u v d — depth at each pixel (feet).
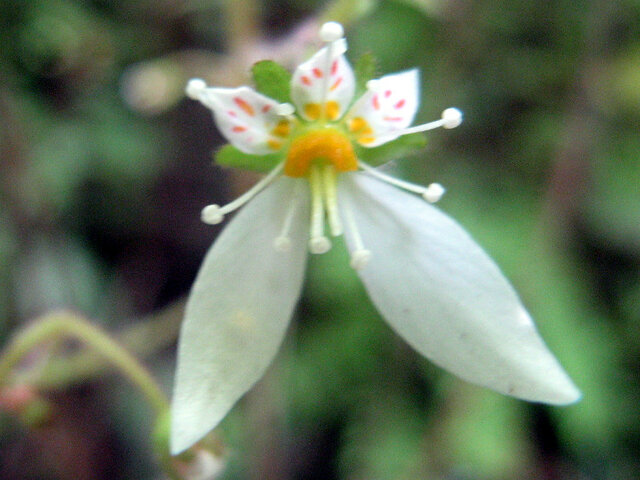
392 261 0.20
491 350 0.19
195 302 0.19
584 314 0.32
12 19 0.32
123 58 0.35
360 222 0.20
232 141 0.20
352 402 0.32
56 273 0.31
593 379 0.30
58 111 0.33
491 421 0.30
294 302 0.19
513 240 0.31
